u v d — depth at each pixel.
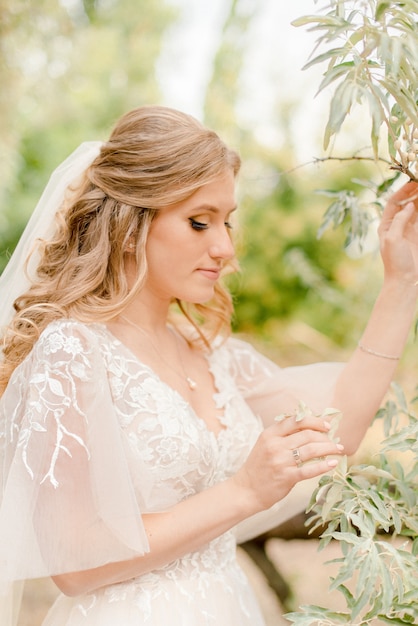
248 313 4.58
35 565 1.28
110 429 1.35
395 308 1.56
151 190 1.47
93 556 1.30
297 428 1.32
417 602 1.15
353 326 4.38
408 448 1.20
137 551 1.29
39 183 4.87
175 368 1.64
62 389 1.36
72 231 1.58
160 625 1.39
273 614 3.21
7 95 3.87
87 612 1.41
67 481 1.32
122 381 1.45
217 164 1.48
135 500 1.31
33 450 1.31
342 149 3.92
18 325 1.51
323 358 4.52
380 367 1.58
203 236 1.52
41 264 1.61
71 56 4.65
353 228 1.58
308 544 3.85
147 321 1.62
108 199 1.55
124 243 1.52
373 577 1.10
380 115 1.10
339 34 1.14
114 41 5.23
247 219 4.48
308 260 4.46
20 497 1.29
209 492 1.37
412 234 1.56
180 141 1.47
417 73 1.17
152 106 1.58
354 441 1.60
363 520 1.20
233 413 1.67
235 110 4.59
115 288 1.54
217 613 1.48
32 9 3.77
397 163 1.22
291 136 4.45
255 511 1.34
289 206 4.50
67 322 1.45
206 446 1.51
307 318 4.52
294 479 1.28
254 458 1.34
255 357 1.93
